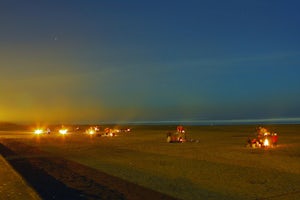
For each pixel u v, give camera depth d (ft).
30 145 160.66
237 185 62.28
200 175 72.69
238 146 136.77
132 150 128.06
